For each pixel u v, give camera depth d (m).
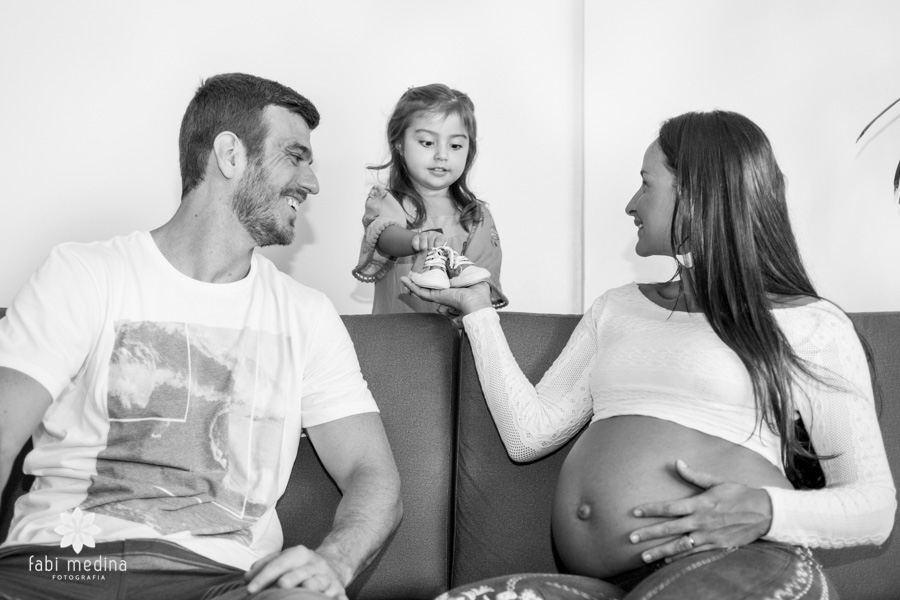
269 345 1.68
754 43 3.42
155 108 3.67
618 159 3.49
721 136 1.68
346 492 1.63
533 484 1.77
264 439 1.63
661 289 1.78
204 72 3.68
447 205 2.90
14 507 1.61
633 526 1.45
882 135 3.36
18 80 3.63
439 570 1.72
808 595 1.24
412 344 1.85
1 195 3.61
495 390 1.77
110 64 3.66
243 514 1.57
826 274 3.37
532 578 1.38
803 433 1.59
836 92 3.38
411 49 3.71
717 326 1.57
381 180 3.68
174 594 1.42
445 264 1.96
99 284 1.57
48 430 1.54
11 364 1.45
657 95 3.47
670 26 3.47
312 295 1.79
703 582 1.23
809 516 1.37
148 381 1.56
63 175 3.64
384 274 2.79
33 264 3.61
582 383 1.77
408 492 1.75
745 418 1.53
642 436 1.53
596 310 1.81
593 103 3.51
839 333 1.53
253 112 1.72
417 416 1.79
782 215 1.66
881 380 1.74
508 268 3.66
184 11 3.68
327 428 1.70
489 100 3.69
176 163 3.66
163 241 1.70
